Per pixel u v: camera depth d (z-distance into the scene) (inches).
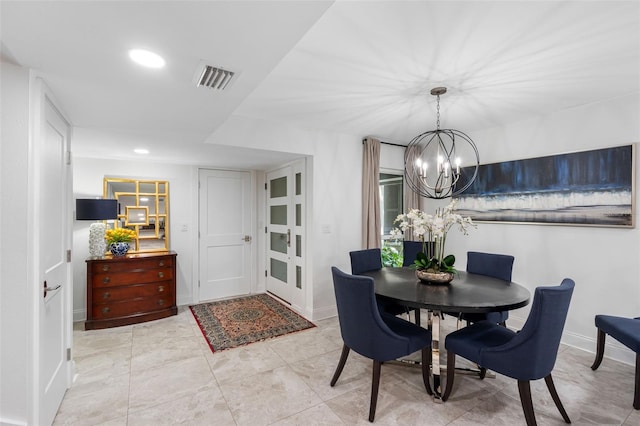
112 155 142.6
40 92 63.1
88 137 111.2
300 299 155.3
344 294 82.6
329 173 149.0
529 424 69.2
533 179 127.8
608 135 108.0
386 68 84.7
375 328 77.0
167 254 147.6
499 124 138.6
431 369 96.7
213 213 178.5
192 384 90.4
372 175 159.5
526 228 130.8
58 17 44.0
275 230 182.4
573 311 117.0
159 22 45.9
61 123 82.5
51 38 49.8
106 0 40.4
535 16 62.3
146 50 54.2
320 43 72.0
